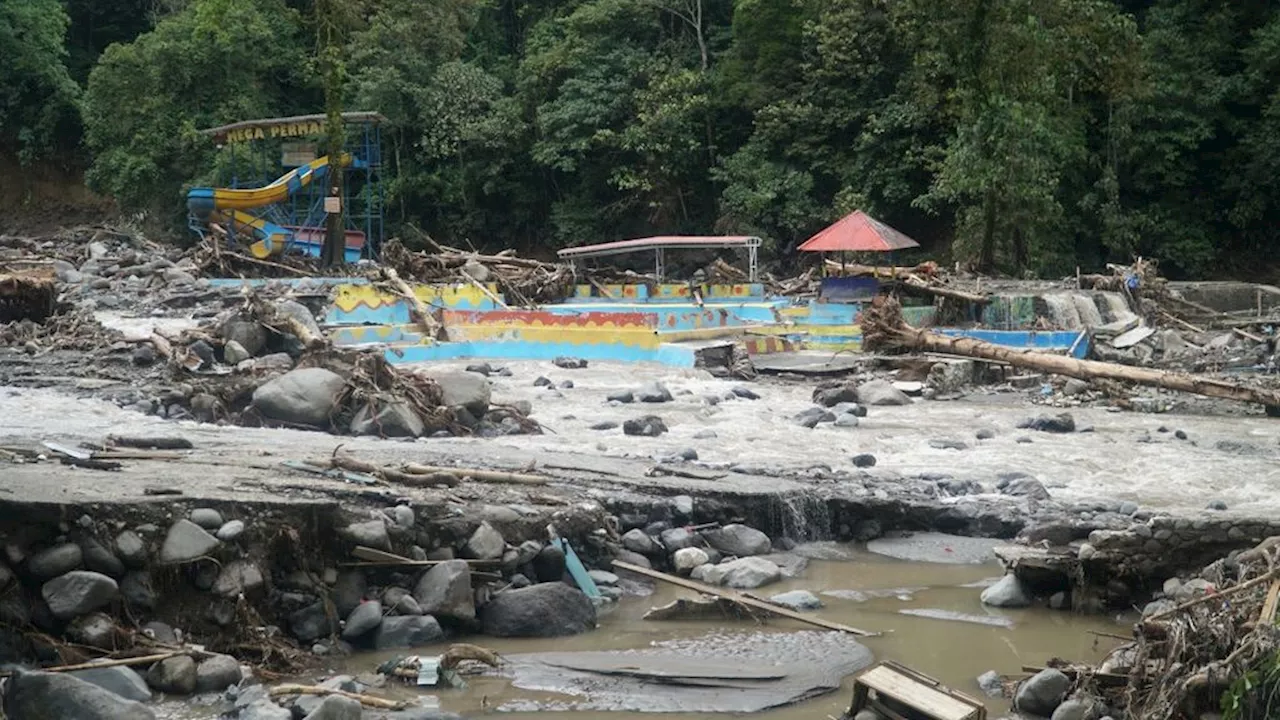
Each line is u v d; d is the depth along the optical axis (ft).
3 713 25.59
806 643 33.91
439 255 121.08
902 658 33.14
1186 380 72.18
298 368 59.06
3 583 28.73
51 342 72.95
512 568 36.09
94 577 29.45
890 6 143.84
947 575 41.24
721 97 177.37
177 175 174.81
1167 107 158.51
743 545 42.19
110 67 175.94
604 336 89.71
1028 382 82.89
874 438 61.21
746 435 60.70
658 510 42.19
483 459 46.47
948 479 49.49
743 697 29.60
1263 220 164.66
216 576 31.48
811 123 169.17
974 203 147.02
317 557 33.76
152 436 44.62
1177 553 37.22
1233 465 55.31
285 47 187.52
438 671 30.22
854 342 95.04
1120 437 63.67
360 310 95.71
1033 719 28.53
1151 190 160.66
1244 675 23.90
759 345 91.91
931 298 103.81
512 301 111.55
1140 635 27.89
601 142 172.76
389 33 180.34
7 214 198.39
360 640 32.73
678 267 164.66
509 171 184.44
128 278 110.32
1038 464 55.16
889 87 168.76
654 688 30.19
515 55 201.46
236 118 172.45
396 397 55.83
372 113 139.23
